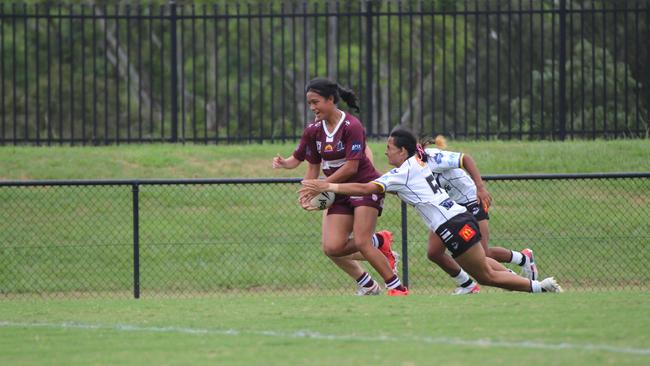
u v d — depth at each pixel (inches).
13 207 1980.8
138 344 972.6
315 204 1327.5
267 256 1822.1
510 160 2204.7
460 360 857.5
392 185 1275.8
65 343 984.9
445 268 1378.0
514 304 1179.3
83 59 2390.5
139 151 2332.7
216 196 2018.9
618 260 1782.7
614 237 1795.0
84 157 2278.5
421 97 2378.2
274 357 892.0
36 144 2536.9
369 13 2407.7
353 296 1353.3
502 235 1851.6
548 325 1021.8
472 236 1273.4
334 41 4126.5
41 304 1331.2
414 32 3858.3
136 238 1535.4
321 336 989.8
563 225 1884.8
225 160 2272.4
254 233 1889.8
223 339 987.9
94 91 2418.8
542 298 1243.8
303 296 1475.1
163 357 905.5
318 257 1823.3
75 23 4286.4
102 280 1754.4
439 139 1421.0
